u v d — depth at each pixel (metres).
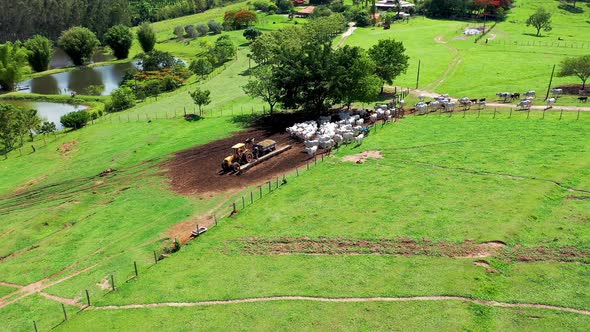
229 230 52.28
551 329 33.59
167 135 90.44
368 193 56.22
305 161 69.25
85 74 163.50
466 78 113.19
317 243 47.44
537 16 164.38
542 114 79.25
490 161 61.41
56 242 56.06
